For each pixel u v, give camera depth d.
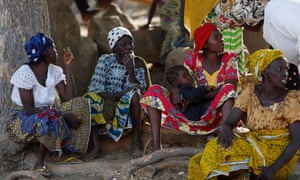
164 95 5.70
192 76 5.86
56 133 5.66
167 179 5.55
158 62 9.52
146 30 9.55
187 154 5.61
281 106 4.77
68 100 6.00
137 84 6.24
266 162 4.83
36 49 5.60
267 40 5.71
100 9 10.35
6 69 6.16
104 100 6.28
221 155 4.83
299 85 5.50
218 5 6.22
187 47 8.41
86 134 6.00
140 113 6.17
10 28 6.14
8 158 5.89
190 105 5.72
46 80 5.75
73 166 5.86
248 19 6.10
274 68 4.70
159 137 5.73
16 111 5.79
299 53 5.29
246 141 4.89
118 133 6.23
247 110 4.94
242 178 4.99
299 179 5.25
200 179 5.01
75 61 8.25
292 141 4.72
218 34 5.68
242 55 6.42
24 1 6.16
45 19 6.39
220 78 5.79
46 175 5.70
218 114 5.71
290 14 5.32
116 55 6.33
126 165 5.60
